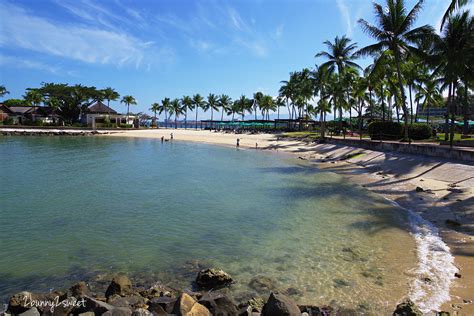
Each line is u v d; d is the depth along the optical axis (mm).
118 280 8766
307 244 12469
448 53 34094
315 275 9914
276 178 27359
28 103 105938
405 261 10609
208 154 47312
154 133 93438
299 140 63344
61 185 23406
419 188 20234
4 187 22562
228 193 21422
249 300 8172
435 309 7773
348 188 23016
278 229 14258
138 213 16594
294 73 90188
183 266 10688
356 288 9047
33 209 17203
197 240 12969
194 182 25203
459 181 20844
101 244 12523
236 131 99688
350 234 13469
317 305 8203
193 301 7496
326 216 16141
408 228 13875
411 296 8477
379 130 44781
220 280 9383
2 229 14141
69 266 10695
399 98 53344
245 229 14281
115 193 21047
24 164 33469
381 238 12844
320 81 59031
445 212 15625
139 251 11883
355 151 40188
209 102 143750
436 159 26984
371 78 42438
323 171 31484
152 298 8227
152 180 25797
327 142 53000
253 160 40562
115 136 83375
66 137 76625
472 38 32906
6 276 10016
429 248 11555
